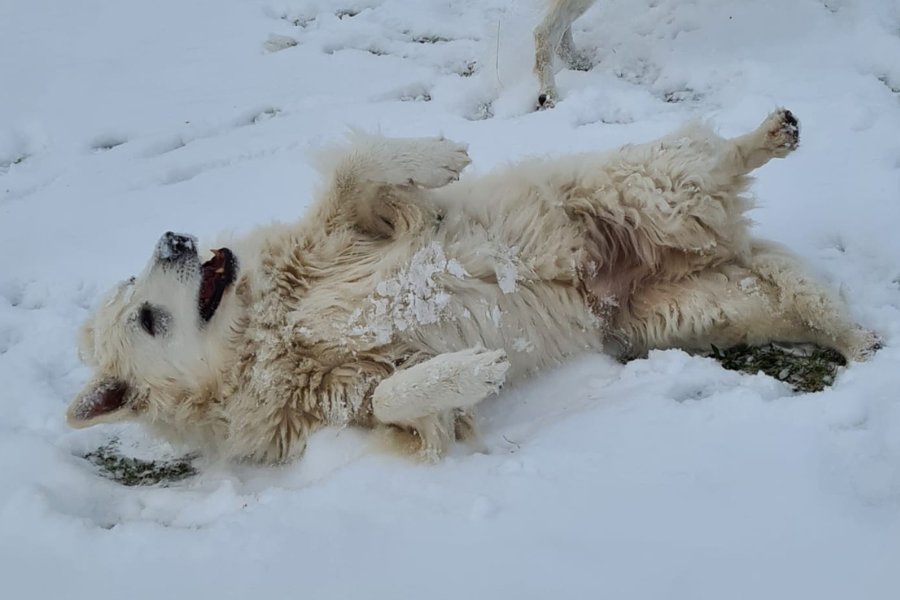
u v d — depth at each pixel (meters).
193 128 3.24
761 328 2.14
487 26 3.51
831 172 2.52
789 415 1.86
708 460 1.79
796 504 1.68
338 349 2.06
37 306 2.64
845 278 2.23
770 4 3.17
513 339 2.15
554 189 2.23
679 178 2.15
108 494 2.03
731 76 2.94
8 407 2.29
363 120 3.07
